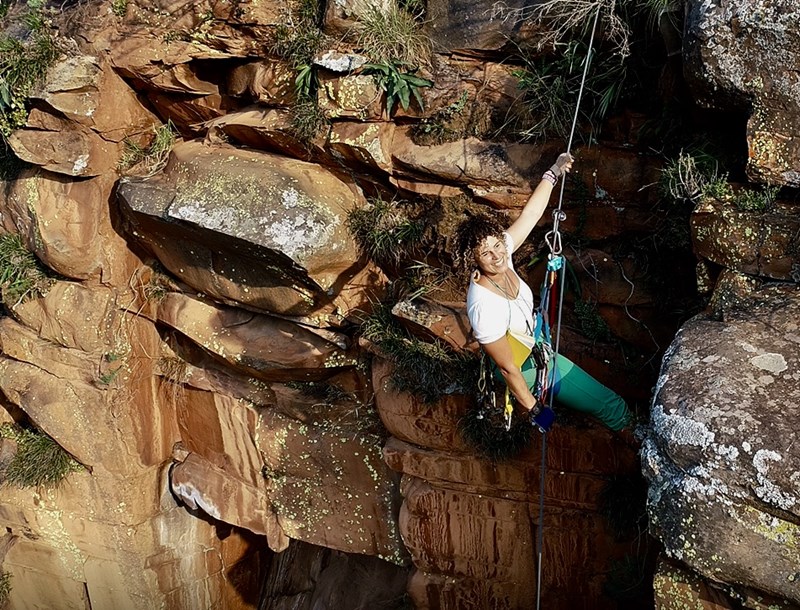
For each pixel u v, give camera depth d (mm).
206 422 8172
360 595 9250
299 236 6246
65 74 6906
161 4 6719
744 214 4762
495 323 4492
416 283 6398
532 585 6727
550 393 5008
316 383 7508
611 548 6289
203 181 6609
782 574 3832
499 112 6016
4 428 8930
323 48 6168
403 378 6488
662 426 4211
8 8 7398
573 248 5926
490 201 6000
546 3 5602
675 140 5445
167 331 8141
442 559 6980
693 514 4012
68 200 7516
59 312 7906
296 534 8109
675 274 5684
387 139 6230
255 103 6762
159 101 7258
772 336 4406
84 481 8453
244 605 9844
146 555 8688
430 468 6703
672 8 5086
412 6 6188
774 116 4613
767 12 4438
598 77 5574
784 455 3850
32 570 9227
